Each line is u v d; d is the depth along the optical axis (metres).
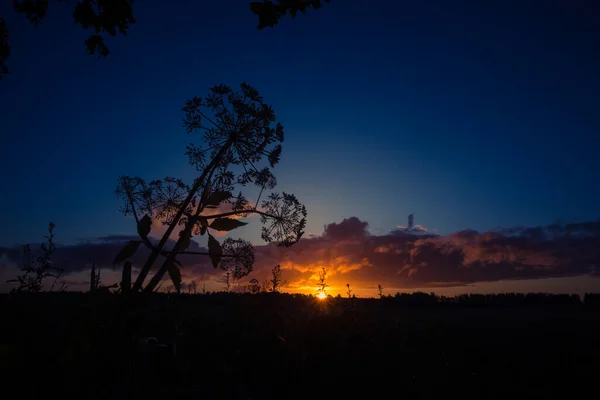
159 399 1.69
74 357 1.28
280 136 1.84
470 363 3.17
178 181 1.76
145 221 1.53
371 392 2.35
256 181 1.87
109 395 1.32
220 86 1.84
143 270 1.49
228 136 1.81
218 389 1.93
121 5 2.52
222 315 2.75
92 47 2.61
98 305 1.42
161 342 2.25
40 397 1.27
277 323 2.61
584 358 3.51
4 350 1.29
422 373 2.69
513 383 2.88
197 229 1.74
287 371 2.30
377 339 2.73
